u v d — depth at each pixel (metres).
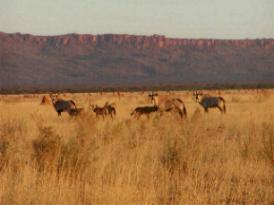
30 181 30.67
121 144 45.59
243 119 70.31
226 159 39.41
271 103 120.31
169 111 84.31
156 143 44.59
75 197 28.98
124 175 32.78
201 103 98.25
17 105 123.50
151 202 28.05
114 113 90.19
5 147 38.25
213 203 28.58
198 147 40.22
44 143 35.50
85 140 42.00
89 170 34.34
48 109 115.62
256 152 40.34
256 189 31.03
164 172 35.06
